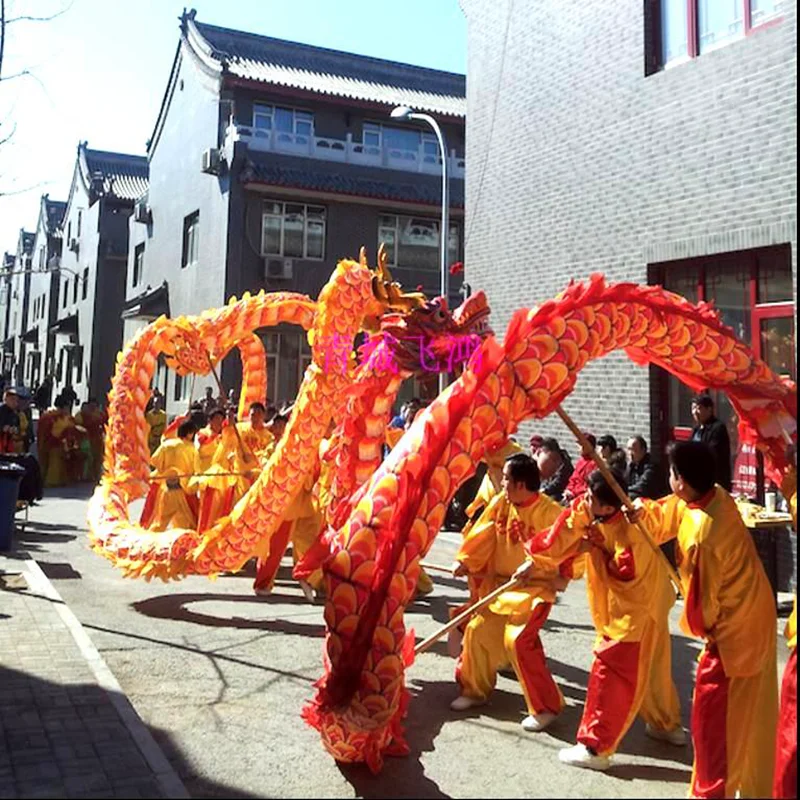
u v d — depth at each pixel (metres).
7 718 4.24
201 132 21.67
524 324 4.10
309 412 6.73
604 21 9.63
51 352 38.03
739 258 8.11
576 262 9.92
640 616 4.08
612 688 4.05
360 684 3.66
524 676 4.59
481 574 5.19
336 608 3.73
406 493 3.80
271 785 3.79
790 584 7.39
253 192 19.81
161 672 5.38
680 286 8.76
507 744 4.37
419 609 7.34
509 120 11.20
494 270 11.36
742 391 4.56
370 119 22.09
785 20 7.54
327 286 6.72
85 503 13.45
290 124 21.12
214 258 20.23
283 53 23.52
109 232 30.34
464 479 3.97
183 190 22.80
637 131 9.11
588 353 4.25
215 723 4.52
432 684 5.39
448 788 3.81
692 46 8.62
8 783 3.54
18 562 8.27
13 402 12.47
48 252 40.00
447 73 25.97
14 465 9.12
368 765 3.94
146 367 8.63
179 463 9.60
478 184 11.76
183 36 22.89
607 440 7.97
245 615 6.98
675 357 4.55
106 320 30.14
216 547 6.96
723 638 3.51
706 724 3.53
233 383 19.55
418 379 5.68
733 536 3.56
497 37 11.50
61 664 5.08
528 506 5.02
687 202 8.46
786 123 7.45
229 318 8.86
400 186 21.16
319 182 19.91
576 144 10.00
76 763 3.75
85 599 7.39
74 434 16.31
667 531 4.04
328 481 7.59
